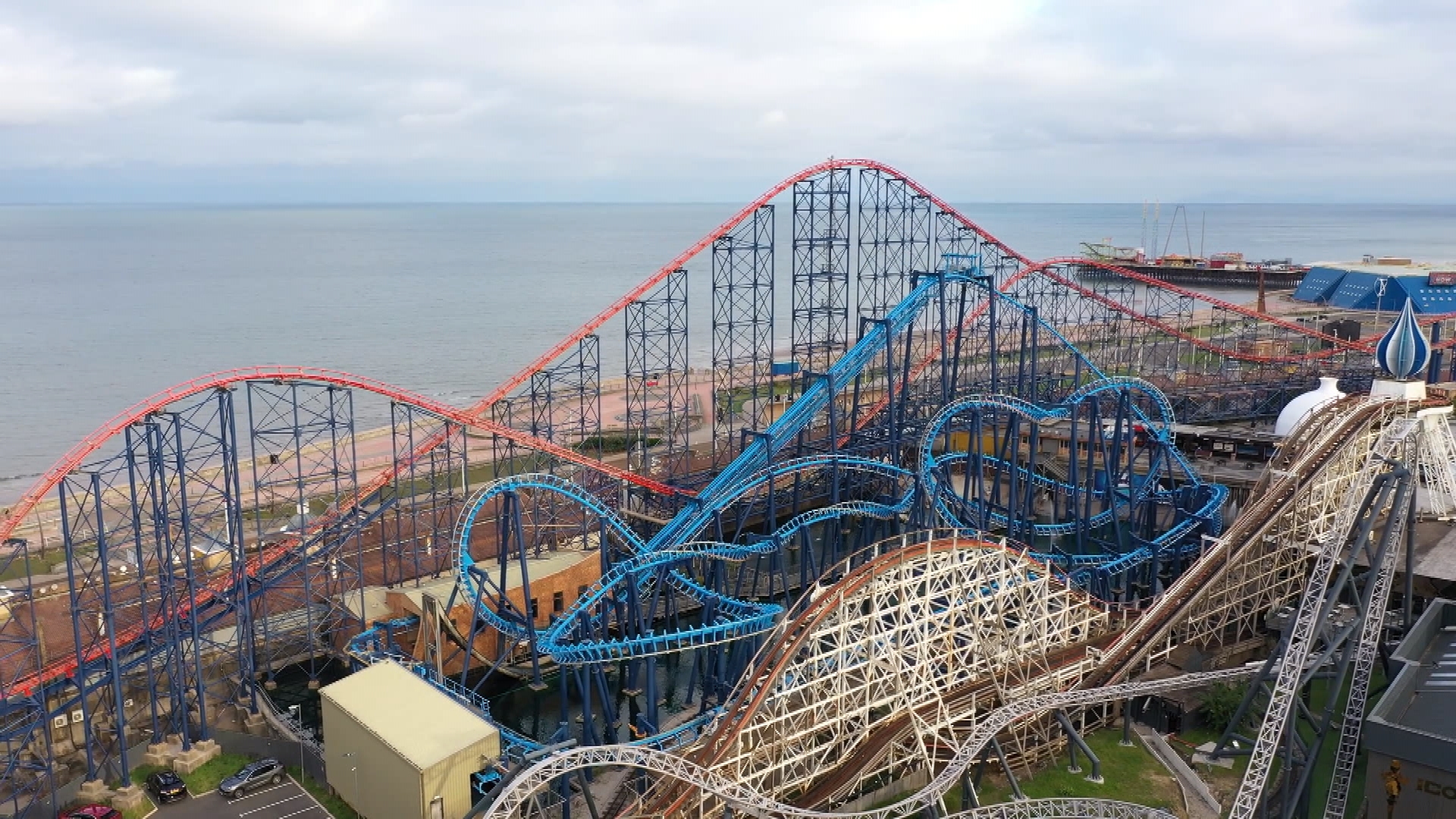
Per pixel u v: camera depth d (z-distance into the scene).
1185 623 67.88
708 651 67.00
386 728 50.81
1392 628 66.88
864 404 118.44
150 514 67.19
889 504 86.00
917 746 52.78
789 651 49.19
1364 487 63.22
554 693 69.88
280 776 55.81
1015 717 51.59
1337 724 60.66
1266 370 146.00
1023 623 59.19
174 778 53.88
